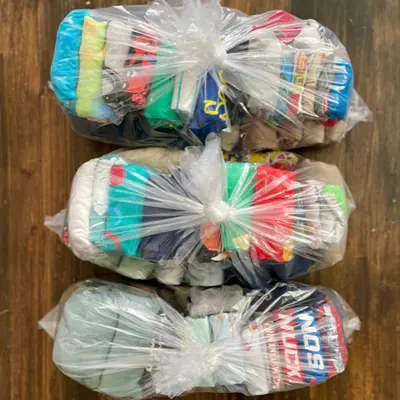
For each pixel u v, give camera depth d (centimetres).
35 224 87
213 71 68
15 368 87
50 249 87
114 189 64
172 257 67
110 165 67
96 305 66
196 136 73
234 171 67
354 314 83
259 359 66
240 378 66
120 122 71
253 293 73
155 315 67
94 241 63
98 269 86
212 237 66
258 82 69
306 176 74
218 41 67
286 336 67
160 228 64
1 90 86
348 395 86
